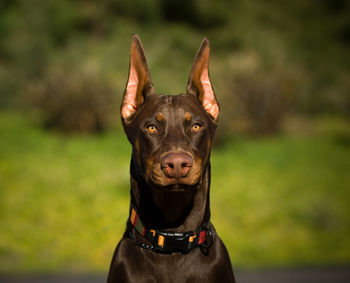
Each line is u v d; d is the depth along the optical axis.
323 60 29.67
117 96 16.67
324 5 32.69
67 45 23.75
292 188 10.06
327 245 6.88
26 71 23.03
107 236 6.90
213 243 2.55
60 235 6.97
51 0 26.59
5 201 8.59
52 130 16.16
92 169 11.02
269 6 31.02
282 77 17.77
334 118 26.31
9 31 25.70
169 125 2.39
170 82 16.39
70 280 5.24
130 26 26.38
